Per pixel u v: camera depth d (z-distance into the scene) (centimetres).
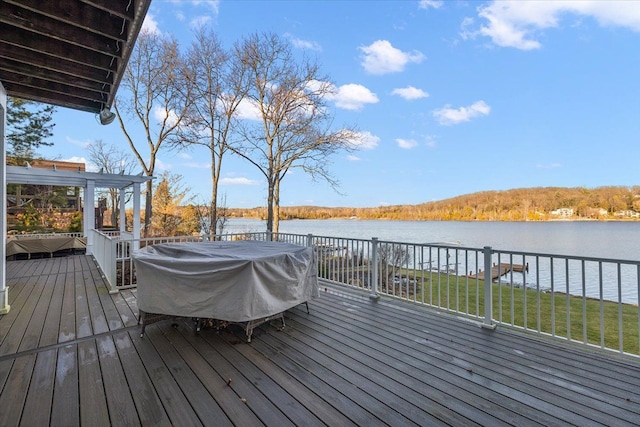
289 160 1274
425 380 230
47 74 390
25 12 291
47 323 348
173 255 361
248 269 294
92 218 912
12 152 1301
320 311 394
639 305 261
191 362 257
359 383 226
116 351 277
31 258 870
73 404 199
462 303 600
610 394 212
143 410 193
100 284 539
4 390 214
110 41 344
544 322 474
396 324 349
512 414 191
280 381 228
